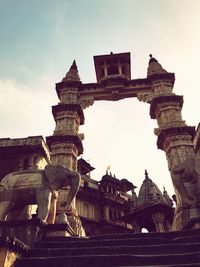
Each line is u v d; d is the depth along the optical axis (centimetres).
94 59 2409
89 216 3491
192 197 1052
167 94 1900
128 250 647
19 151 1353
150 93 2011
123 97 2098
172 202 2662
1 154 1352
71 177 1012
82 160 4212
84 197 3619
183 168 1103
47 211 912
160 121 1812
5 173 1278
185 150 1574
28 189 958
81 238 782
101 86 2098
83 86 2102
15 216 1041
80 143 1759
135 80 2100
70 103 1894
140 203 2605
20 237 775
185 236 752
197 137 1413
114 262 584
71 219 1374
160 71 2133
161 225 2241
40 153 1373
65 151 1664
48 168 1009
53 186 976
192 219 952
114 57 2397
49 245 719
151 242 710
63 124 1805
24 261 611
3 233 790
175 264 563
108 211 3688
